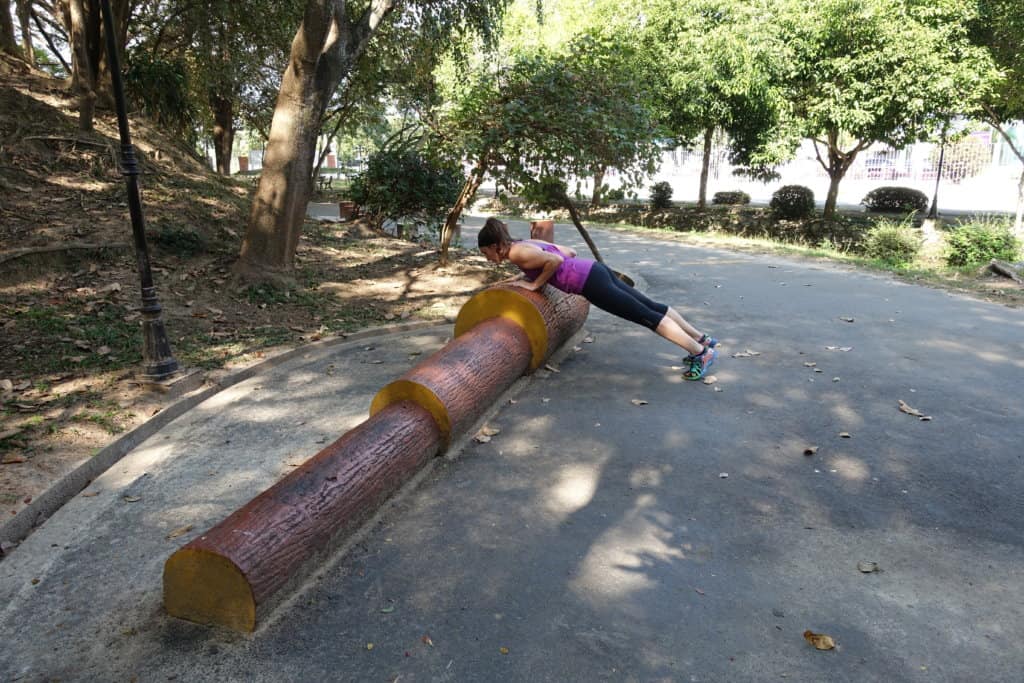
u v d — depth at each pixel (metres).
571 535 3.71
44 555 3.58
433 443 4.45
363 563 3.47
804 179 42.81
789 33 18.94
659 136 9.95
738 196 33.31
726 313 8.76
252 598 2.91
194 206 10.95
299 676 2.72
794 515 3.89
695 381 6.15
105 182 10.63
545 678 2.69
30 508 3.86
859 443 4.84
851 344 7.28
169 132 14.98
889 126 18.84
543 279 5.90
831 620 3.02
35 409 5.07
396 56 16.19
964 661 2.77
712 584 3.28
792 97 20.22
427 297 9.25
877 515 3.88
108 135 12.16
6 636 2.98
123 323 6.88
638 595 3.19
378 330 7.83
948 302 9.34
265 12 16.94
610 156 9.43
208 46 18.77
